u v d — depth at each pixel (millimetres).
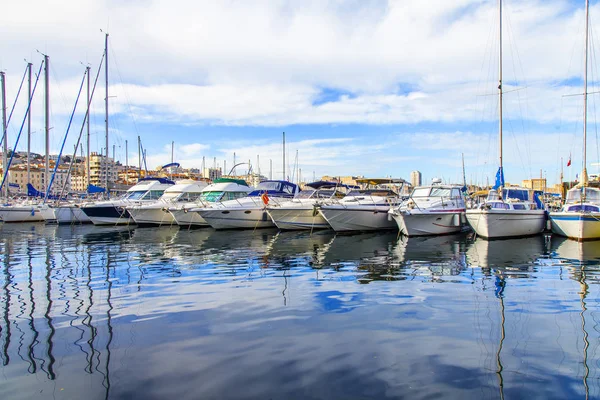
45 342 5980
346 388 4570
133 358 5395
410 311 7527
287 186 27766
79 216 30094
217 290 9188
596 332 6348
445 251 15312
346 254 14664
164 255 14594
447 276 10711
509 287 9430
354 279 10375
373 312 7473
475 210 18969
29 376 4883
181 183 30125
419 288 9352
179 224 26250
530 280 10172
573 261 12945
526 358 5363
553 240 18406
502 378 4793
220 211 23688
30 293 8922
